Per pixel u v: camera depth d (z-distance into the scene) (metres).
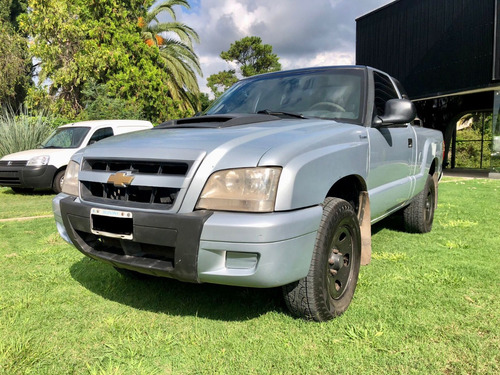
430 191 5.26
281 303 2.99
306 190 2.44
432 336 2.51
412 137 4.46
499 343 2.42
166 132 2.95
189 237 2.30
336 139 2.89
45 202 8.76
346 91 3.68
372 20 19.91
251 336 2.55
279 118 3.26
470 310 2.85
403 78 18.16
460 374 2.14
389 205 3.93
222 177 2.35
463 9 14.90
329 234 2.60
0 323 2.79
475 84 14.52
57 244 4.88
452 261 3.93
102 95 15.53
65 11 16.03
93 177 2.73
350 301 2.92
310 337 2.52
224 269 2.34
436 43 16.25
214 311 2.93
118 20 17.30
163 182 2.42
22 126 12.59
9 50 19.55
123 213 2.49
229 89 4.39
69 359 2.36
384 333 2.54
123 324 2.74
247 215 2.27
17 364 2.29
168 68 22.88
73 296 3.24
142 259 2.57
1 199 9.27
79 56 15.99
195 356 2.35
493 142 14.41
